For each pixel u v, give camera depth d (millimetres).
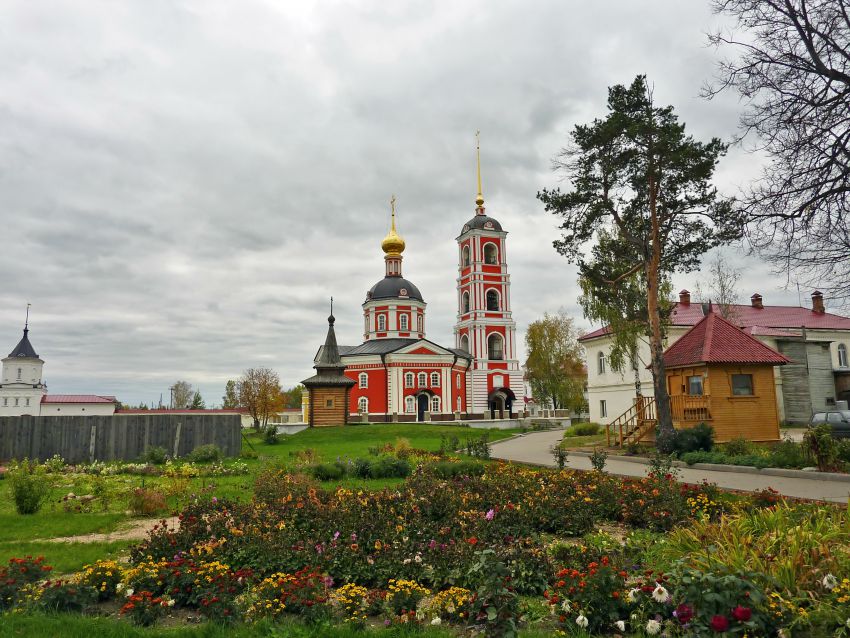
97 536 11062
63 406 68125
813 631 5184
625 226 26406
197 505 11508
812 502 10992
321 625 6176
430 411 59750
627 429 31938
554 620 6391
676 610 5469
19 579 7043
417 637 5867
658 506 10680
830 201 13102
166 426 27453
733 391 25125
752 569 6102
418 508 11180
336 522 9469
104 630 5988
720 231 23828
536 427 50219
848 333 45938
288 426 47781
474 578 7070
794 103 13211
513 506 10875
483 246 67438
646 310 28766
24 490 13102
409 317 68438
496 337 67250
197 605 7082
